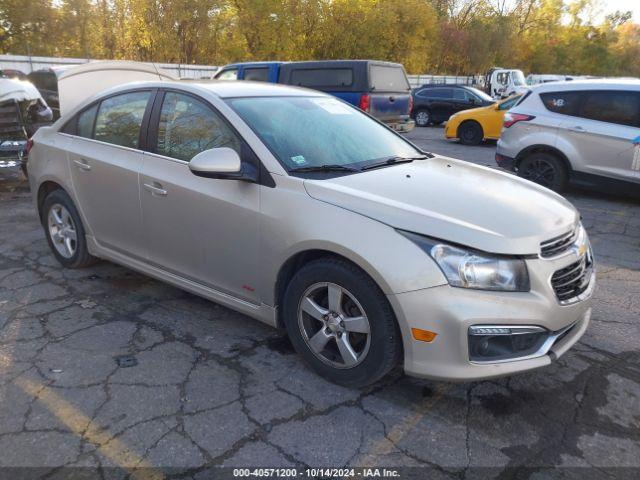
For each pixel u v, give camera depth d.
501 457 2.44
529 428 2.64
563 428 2.64
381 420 2.67
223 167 2.92
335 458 2.41
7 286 4.18
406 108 12.38
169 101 3.62
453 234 2.52
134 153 3.72
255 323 3.65
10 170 8.60
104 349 3.28
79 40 26.86
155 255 3.70
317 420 2.66
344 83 11.02
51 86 12.47
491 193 3.05
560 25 58.72
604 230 6.18
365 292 2.64
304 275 2.89
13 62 19.70
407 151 3.86
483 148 13.88
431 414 2.72
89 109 4.20
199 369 3.08
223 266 3.27
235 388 2.90
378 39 33.72
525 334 2.54
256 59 29.84
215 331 3.53
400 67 12.14
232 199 3.11
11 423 2.59
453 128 14.76
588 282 2.97
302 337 3.01
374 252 2.57
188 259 3.47
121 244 3.95
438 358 2.52
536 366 2.57
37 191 4.59
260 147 3.10
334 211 2.75
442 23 44.28
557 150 7.59
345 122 3.81
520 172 8.05
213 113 3.35
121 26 27.05
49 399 2.77
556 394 2.92
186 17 26.41
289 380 2.98
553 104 7.67
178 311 3.81
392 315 2.62
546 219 2.81
